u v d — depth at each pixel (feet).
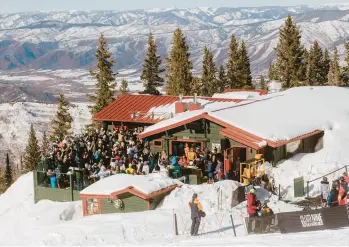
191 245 66.03
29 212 108.78
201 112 117.80
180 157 115.85
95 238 77.00
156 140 123.65
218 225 78.84
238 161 109.70
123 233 78.13
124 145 119.03
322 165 105.91
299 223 69.82
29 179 133.69
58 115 272.31
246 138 106.22
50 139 269.23
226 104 140.26
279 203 90.07
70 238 79.05
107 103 249.96
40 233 89.76
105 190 94.22
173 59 285.43
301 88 159.43
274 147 107.96
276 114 122.01
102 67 251.80
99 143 118.42
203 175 105.60
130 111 153.99
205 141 117.19
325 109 128.16
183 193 92.79
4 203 126.31
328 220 70.08
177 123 118.21
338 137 115.85
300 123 117.29
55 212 102.22
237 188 89.04
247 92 181.88
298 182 95.96
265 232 71.31
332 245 57.41
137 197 92.22
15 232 99.71
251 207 73.10
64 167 112.88
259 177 99.91
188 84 283.79
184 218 83.05
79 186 109.29
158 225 80.79
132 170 103.71
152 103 158.81
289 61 275.39
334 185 82.53
